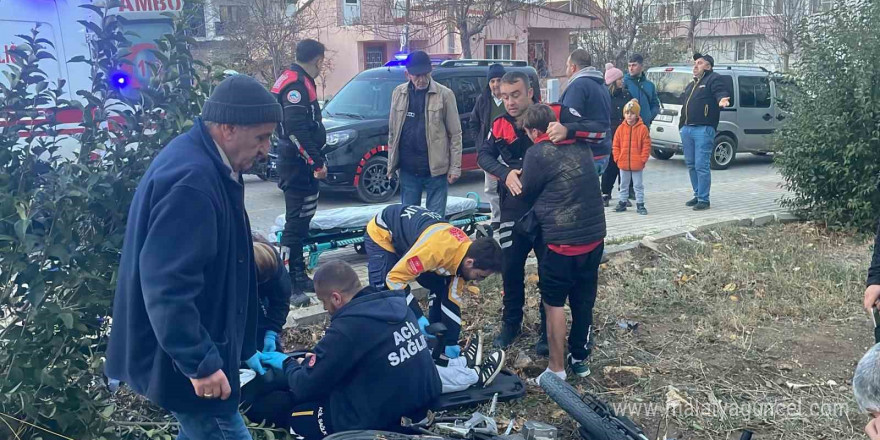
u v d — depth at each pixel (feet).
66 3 19.39
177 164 8.00
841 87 25.98
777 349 16.39
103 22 10.85
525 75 15.38
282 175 17.49
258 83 8.47
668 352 16.24
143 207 7.98
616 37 82.28
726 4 118.01
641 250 23.47
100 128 11.14
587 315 14.64
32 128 10.46
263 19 74.90
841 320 18.01
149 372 8.23
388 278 13.84
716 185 39.04
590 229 13.73
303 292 18.35
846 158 25.58
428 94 20.22
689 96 30.53
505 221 15.65
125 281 8.21
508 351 16.21
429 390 12.17
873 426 7.33
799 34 28.40
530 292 19.66
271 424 12.23
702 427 13.09
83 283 10.20
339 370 11.46
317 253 20.01
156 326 7.64
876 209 26.03
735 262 21.95
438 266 13.76
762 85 46.93
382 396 11.56
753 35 112.47
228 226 8.33
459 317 14.73
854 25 26.07
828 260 22.85
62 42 19.49
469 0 61.62
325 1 96.37
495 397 13.33
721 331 17.34
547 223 13.74
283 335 16.39
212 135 8.37
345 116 35.32
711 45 113.29
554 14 96.02
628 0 82.58
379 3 76.69
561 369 14.62
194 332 7.75
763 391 14.42
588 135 13.78
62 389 9.98
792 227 27.53
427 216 14.74
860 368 7.43
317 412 11.90
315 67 17.29
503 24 87.15
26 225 9.12
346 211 21.08
